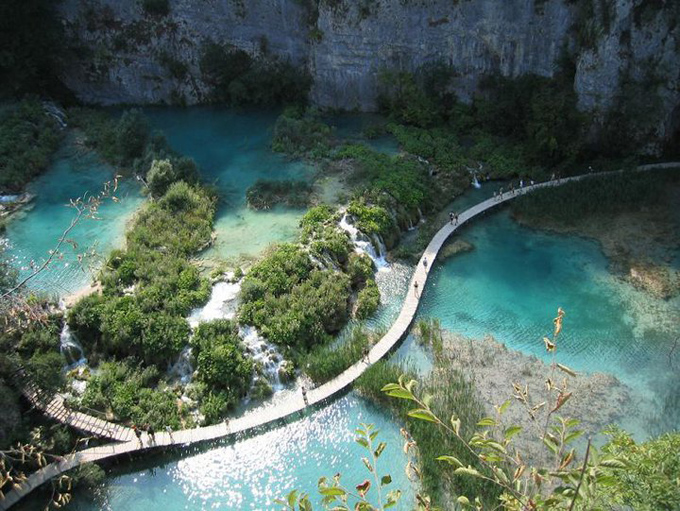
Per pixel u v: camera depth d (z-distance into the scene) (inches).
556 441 474.6
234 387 1402.6
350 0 2331.4
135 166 2114.9
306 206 1947.6
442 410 1301.7
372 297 1630.2
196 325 1501.0
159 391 1390.3
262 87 2586.1
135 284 1601.9
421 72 2389.3
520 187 2025.1
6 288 1430.9
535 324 1551.4
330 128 2362.2
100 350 1470.2
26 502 1192.2
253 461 1273.4
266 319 1512.1
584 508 438.0
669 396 1343.5
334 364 1425.9
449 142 2235.5
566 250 1793.8
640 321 1542.8
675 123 2114.9
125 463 1273.4
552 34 2185.0
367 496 1173.1
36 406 1309.1
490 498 1111.0
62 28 2583.7
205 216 1889.8
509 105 2250.2
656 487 724.0
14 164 2094.0
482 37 2276.1
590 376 1393.9
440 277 1720.0
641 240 1802.4
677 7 1943.9
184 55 2630.4
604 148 2138.3
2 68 2455.7
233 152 2298.2
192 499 1213.1
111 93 2687.0
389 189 1952.5
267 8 2518.5
